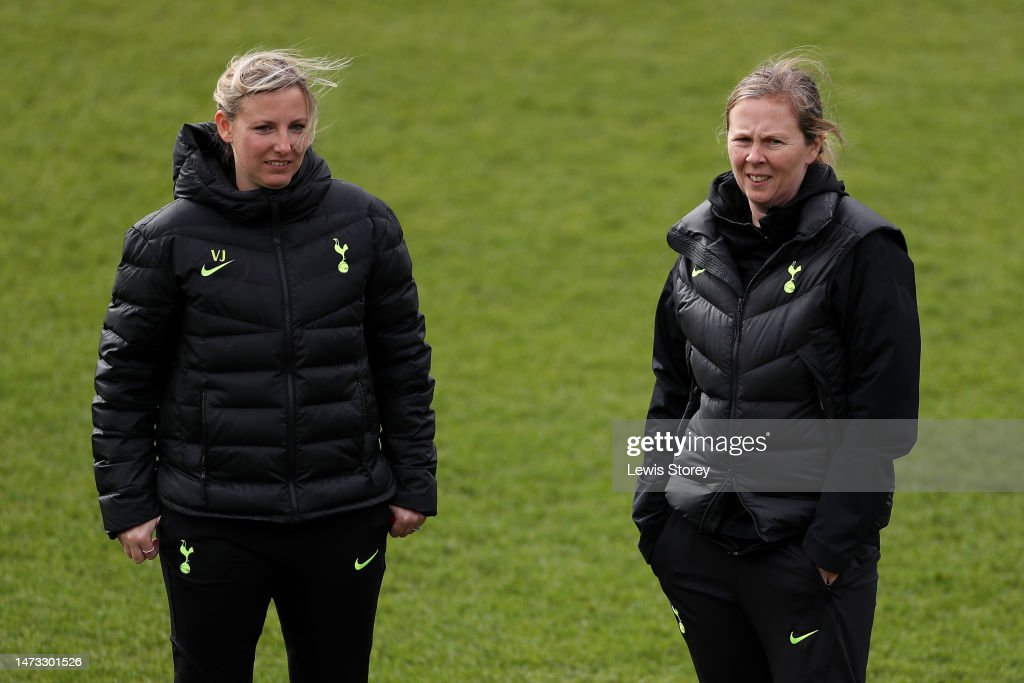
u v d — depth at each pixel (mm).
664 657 16828
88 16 42719
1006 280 32156
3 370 25734
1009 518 21594
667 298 11969
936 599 18703
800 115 10633
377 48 43562
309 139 10938
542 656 16750
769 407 10883
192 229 10953
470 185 36500
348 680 12102
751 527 11141
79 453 22766
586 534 20922
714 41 45500
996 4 48406
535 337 29156
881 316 10445
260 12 44625
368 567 11711
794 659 11016
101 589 18125
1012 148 39469
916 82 43344
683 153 38781
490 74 42781
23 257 30641
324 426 11172
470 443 24250
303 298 11023
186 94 38875
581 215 35250
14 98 37656
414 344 11883
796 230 10867
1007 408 26234
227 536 11156
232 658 11617
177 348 11266
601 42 45281
